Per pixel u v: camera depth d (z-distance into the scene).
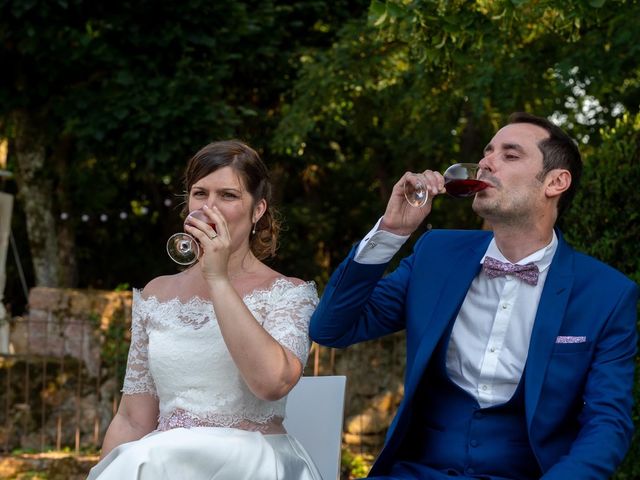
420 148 10.09
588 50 6.79
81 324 8.08
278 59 9.98
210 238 2.70
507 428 2.88
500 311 2.94
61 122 9.85
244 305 2.71
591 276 2.91
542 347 2.83
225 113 9.07
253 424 2.92
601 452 2.63
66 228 11.02
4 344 8.38
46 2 8.77
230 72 9.25
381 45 8.19
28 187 10.25
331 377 3.30
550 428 2.81
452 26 5.27
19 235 13.86
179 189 11.80
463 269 3.03
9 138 11.55
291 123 8.92
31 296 8.39
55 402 7.97
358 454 7.82
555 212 3.00
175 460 2.69
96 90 9.45
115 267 14.06
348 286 2.91
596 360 2.82
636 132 4.43
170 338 2.93
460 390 2.95
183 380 2.90
